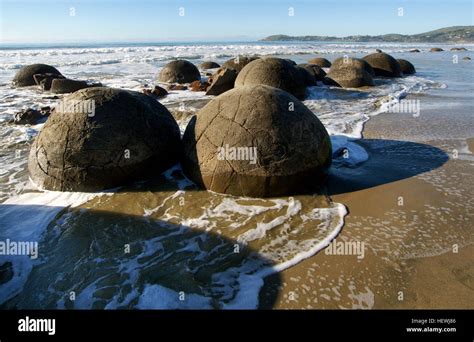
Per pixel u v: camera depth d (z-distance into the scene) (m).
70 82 15.89
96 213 5.17
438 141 8.23
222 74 15.04
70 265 4.18
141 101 6.02
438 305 3.51
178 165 6.42
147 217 5.08
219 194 5.58
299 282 3.82
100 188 5.67
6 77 21.22
